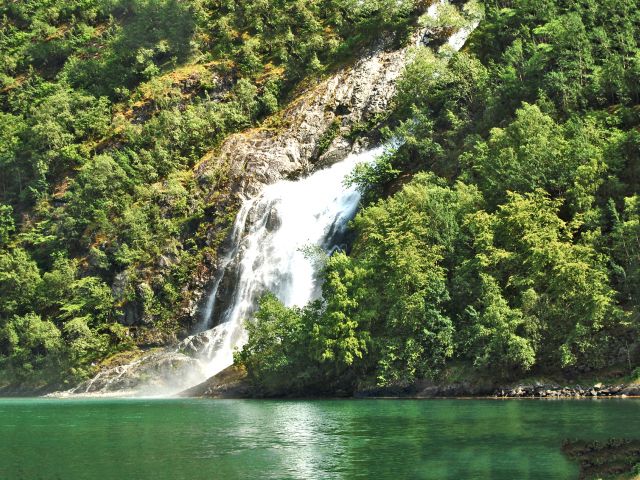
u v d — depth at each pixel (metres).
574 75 62.16
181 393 60.72
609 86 59.53
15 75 145.88
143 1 138.00
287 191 91.31
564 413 32.28
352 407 40.84
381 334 48.81
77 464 24.27
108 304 85.75
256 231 85.75
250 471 22.36
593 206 48.53
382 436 28.53
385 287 49.47
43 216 107.31
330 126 98.69
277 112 106.38
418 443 26.44
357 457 24.20
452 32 99.31
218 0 135.88
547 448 24.27
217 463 23.86
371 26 109.50
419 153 73.50
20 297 92.44
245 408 43.66
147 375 71.94
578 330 41.38
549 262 44.66
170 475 22.02
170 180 96.62
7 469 23.50
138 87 121.00
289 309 54.84
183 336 82.94
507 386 42.75
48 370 80.44
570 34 64.19
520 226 46.88
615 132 52.34
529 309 43.62
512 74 66.38
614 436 25.53
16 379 82.38
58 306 90.62
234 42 124.12
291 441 28.28
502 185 52.66
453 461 22.84
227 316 80.38
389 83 99.06
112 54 131.00
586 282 42.84
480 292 46.22
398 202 54.34
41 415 44.16
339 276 51.72
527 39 77.06
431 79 84.00
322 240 77.62
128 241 92.25
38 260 99.69
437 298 46.84
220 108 108.06
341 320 48.75
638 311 41.53
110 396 69.94
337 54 110.00
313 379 50.91
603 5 68.56
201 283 85.56
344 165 91.31
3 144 121.06
